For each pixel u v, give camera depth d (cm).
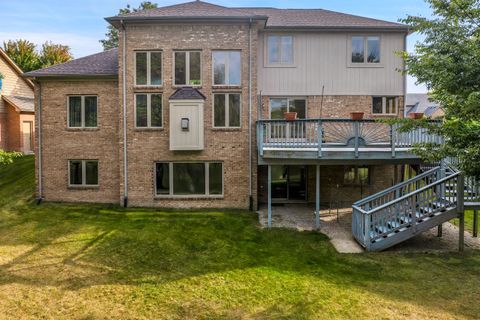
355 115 1280
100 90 1630
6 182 1927
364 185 1739
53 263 970
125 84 1546
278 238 1210
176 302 760
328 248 1116
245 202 1570
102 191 1648
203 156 1555
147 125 1559
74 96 1642
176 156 1557
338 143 1338
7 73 2775
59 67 1680
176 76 1549
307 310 726
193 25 1525
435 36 928
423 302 760
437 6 922
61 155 1647
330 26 1623
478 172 828
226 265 975
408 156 1246
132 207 1566
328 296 788
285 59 1672
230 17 1481
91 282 855
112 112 1631
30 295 782
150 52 1544
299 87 1670
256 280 875
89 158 1642
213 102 1548
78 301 759
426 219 1095
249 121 1548
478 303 755
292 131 1402
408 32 1653
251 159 1559
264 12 1917
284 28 1619
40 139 1644
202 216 1451
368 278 891
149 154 1562
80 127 1642
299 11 1966
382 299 774
